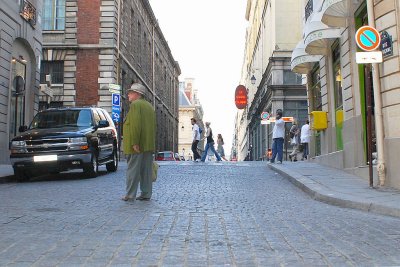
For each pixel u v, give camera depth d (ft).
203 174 45.98
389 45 32.71
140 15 138.62
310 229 20.22
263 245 17.11
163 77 189.88
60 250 16.14
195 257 15.31
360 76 40.09
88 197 29.68
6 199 28.96
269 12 134.31
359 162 40.04
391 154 32.42
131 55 123.65
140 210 24.61
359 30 30.78
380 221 22.59
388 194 29.27
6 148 58.59
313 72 62.85
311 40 46.60
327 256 15.61
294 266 14.37
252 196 31.24
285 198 30.76
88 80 102.37
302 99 117.70
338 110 48.19
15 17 60.75
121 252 15.90
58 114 46.32
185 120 335.06
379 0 33.91
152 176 28.71
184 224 20.93
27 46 65.98
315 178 38.27
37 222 21.21
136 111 27.37
